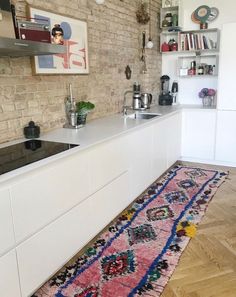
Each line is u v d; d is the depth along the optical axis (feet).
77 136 7.84
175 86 15.29
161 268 6.70
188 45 14.20
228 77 12.78
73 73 9.18
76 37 9.10
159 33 14.80
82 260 7.07
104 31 10.65
